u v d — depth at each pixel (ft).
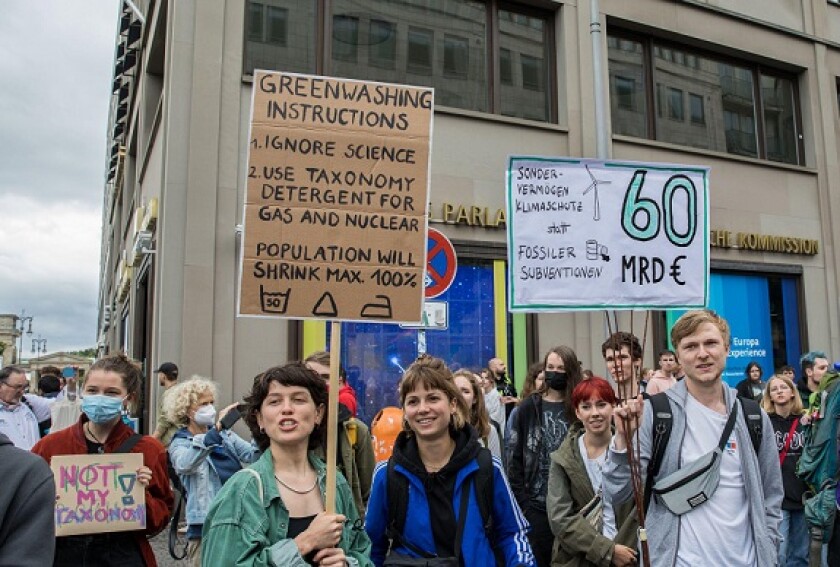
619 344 14.17
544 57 38.68
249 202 11.66
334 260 11.78
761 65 46.21
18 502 6.62
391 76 34.40
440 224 33.83
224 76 30.37
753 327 42.42
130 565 12.10
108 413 12.19
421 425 10.46
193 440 15.61
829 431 17.42
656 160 40.14
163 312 28.22
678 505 10.50
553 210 15.51
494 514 10.59
